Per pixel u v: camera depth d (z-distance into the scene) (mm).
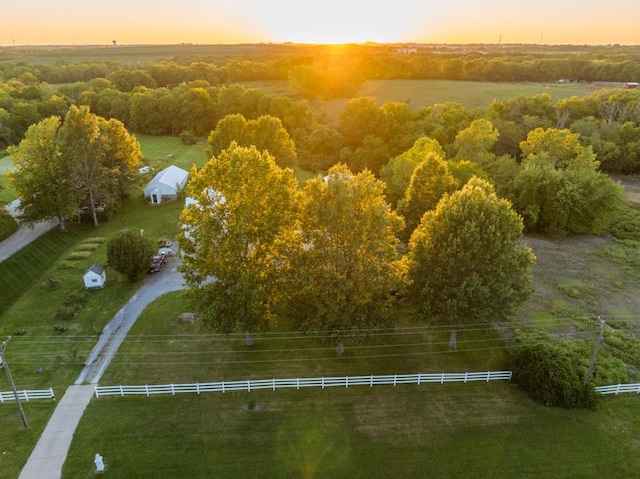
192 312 34812
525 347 28547
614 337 32625
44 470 21625
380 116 86688
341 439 23797
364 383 27859
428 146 55719
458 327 33000
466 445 23547
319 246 26828
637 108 81875
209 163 28750
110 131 55750
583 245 49906
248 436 23875
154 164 76750
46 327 33188
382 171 61250
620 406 26359
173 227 52094
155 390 26672
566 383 26078
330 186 26688
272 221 27703
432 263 28938
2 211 47188
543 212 52781
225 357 30094
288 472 21891
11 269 42062
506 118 87875
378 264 27109
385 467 22281
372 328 27156
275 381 27312
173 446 23141
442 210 29469
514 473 22078
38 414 24984
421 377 27953
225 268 27781
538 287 40219
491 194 28703
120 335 32375
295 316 28234
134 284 39375
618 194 50875
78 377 28062
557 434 24312
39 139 48781
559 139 61719
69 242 47875
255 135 64188
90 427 24156
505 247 27484
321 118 102375
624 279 42094
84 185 51125
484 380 28266
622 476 22078
